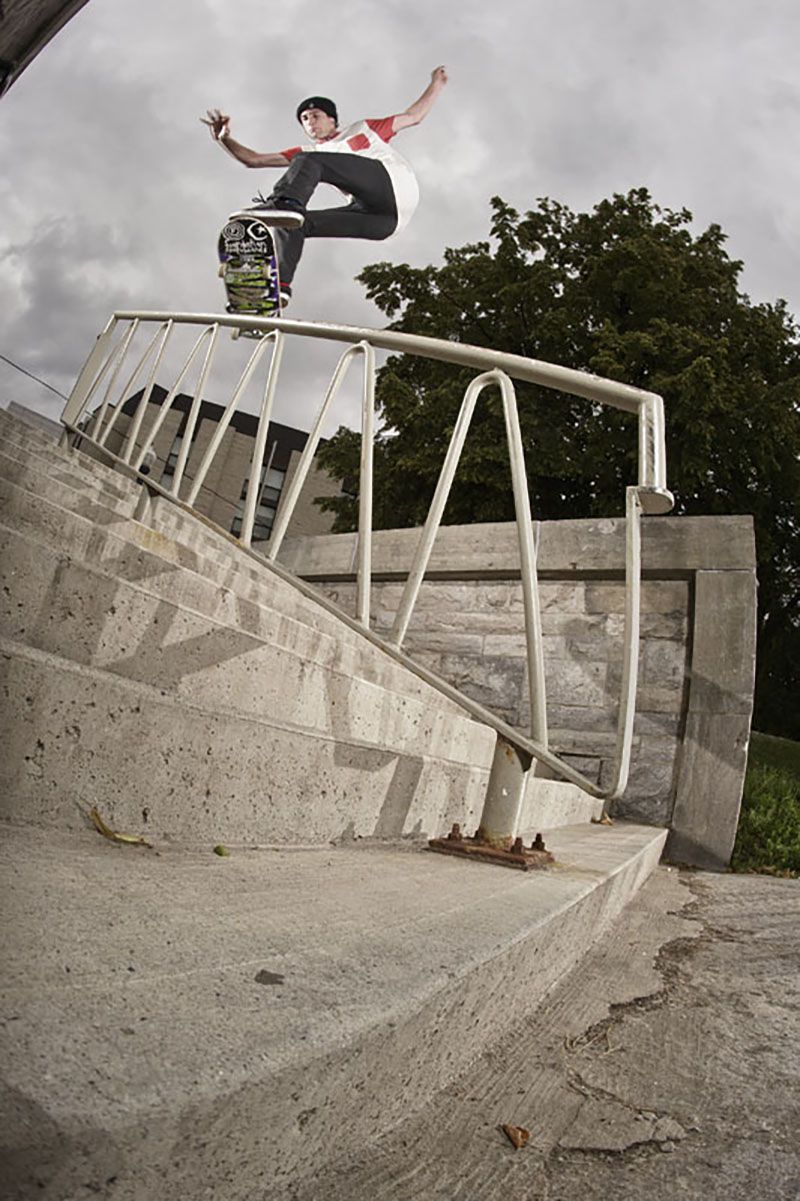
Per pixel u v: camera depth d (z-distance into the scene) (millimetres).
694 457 12836
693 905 3514
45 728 1409
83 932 998
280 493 30281
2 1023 696
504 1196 919
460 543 6938
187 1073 676
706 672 5926
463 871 2098
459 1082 1240
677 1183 1024
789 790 7172
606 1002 1819
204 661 1802
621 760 2051
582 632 6441
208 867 1539
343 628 4562
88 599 1554
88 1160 575
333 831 2121
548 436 12945
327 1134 869
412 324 15203
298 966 1038
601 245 15125
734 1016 1838
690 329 13539
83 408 4723
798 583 17406
